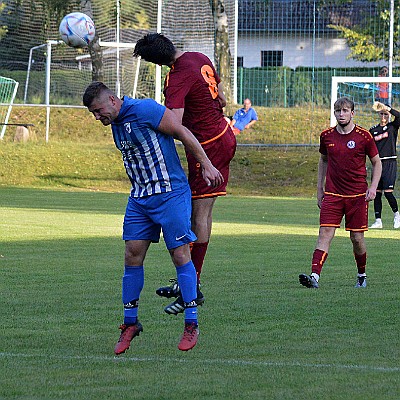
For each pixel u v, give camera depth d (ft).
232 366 48.70
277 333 57.77
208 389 43.83
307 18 349.00
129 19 272.92
